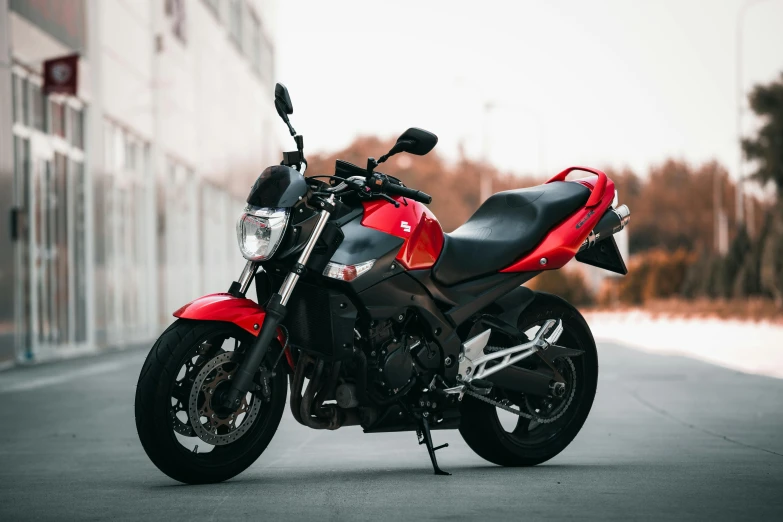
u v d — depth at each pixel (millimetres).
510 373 8180
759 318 45094
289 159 7637
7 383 17453
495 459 8375
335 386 7562
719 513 6422
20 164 22266
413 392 7848
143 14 31797
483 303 8016
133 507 6754
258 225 7348
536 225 8258
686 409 13023
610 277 71562
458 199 105688
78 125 25891
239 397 7207
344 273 7438
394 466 8586
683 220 114750
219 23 44688
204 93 41312
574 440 10180
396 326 7738
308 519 6273
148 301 32312
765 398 14312
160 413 7211
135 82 30734
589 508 6582
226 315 7254
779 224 45438
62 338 24422
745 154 61781
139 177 31719
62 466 8797
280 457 9234
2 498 7199
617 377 17766
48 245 23703
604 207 8570
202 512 6535
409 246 7707
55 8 24094
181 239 37562
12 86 21578
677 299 61594
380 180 7566
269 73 60031
